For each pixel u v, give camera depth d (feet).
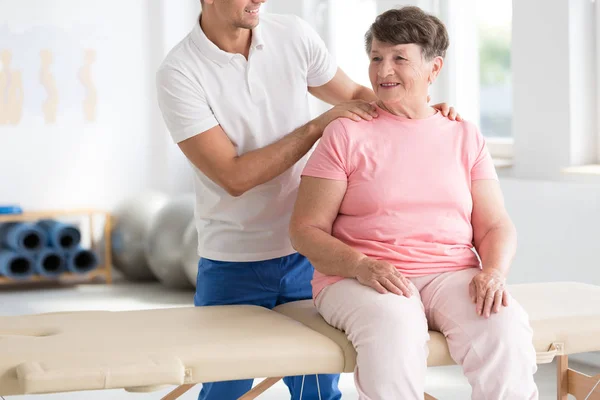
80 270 23.08
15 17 23.95
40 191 24.52
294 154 8.87
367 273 7.95
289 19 9.59
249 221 9.33
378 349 7.43
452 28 19.48
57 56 24.45
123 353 7.27
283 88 9.34
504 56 18.92
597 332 8.32
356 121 8.67
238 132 9.17
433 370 14.55
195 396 13.73
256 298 9.49
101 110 25.03
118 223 23.71
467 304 7.91
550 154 16.44
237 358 7.40
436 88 19.74
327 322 8.34
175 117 8.96
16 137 24.18
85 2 24.67
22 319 8.61
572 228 14.38
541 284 10.09
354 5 23.72
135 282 23.77
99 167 25.11
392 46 8.45
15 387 7.09
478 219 8.75
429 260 8.38
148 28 25.45
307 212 8.50
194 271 20.79
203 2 8.98
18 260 23.50
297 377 9.74
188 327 8.15
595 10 16.05
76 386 6.92
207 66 9.00
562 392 10.18
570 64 15.90
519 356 7.64
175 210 22.08
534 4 16.39
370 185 8.41
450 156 8.61
